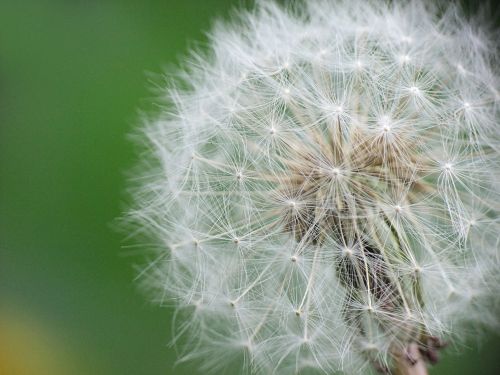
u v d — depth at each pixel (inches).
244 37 3.3
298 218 2.8
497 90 3.0
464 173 2.8
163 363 3.9
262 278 2.8
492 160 2.9
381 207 2.7
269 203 2.8
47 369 4.0
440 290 2.7
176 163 3.0
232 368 3.2
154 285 3.2
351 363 2.7
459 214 2.7
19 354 4.0
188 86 3.4
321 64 3.0
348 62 2.9
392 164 2.7
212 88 3.1
